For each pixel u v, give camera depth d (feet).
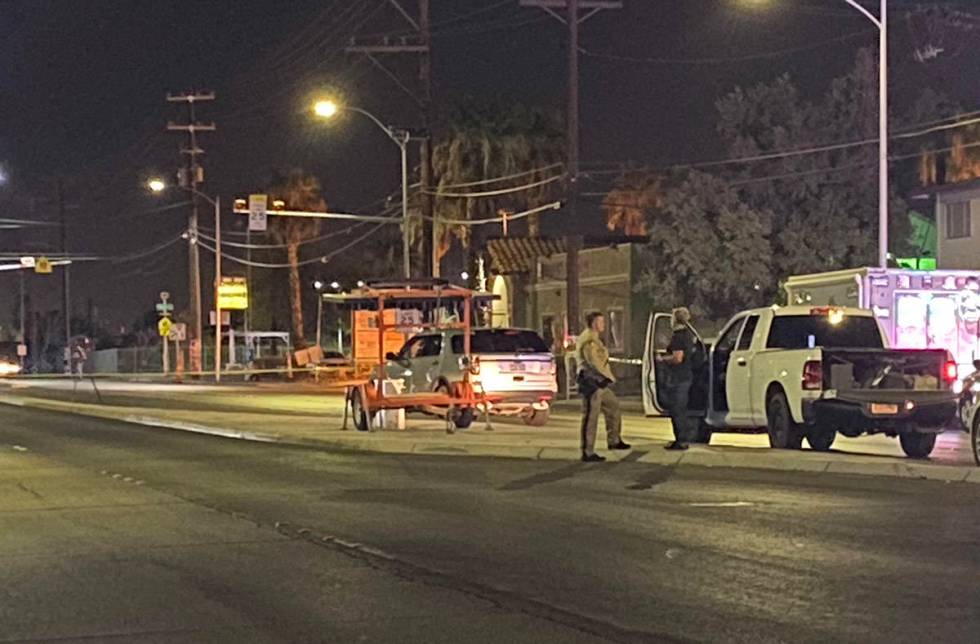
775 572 40.91
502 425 112.16
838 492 60.90
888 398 74.38
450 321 118.21
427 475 72.23
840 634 32.63
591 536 48.60
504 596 38.19
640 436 95.45
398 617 35.78
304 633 34.17
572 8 158.92
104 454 89.40
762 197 187.11
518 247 238.89
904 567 41.50
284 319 371.15
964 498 58.49
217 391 205.16
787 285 118.42
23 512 58.44
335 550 46.80
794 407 76.54
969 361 109.40
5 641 33.88
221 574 42.60
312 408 148.15
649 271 190.60
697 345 84.94
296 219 302.04
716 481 65.98
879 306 108.06
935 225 187.52
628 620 34.71
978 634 32.50
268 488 66.85
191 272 268.21
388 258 303.89
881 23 123.85
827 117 185.47
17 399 176.96
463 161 236.22
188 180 264.11
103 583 41.42
